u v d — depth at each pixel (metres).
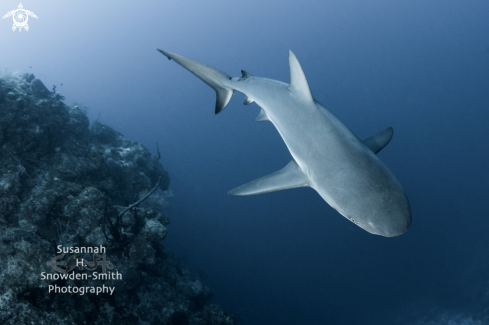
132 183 16.95
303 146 3.82
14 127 12.23
